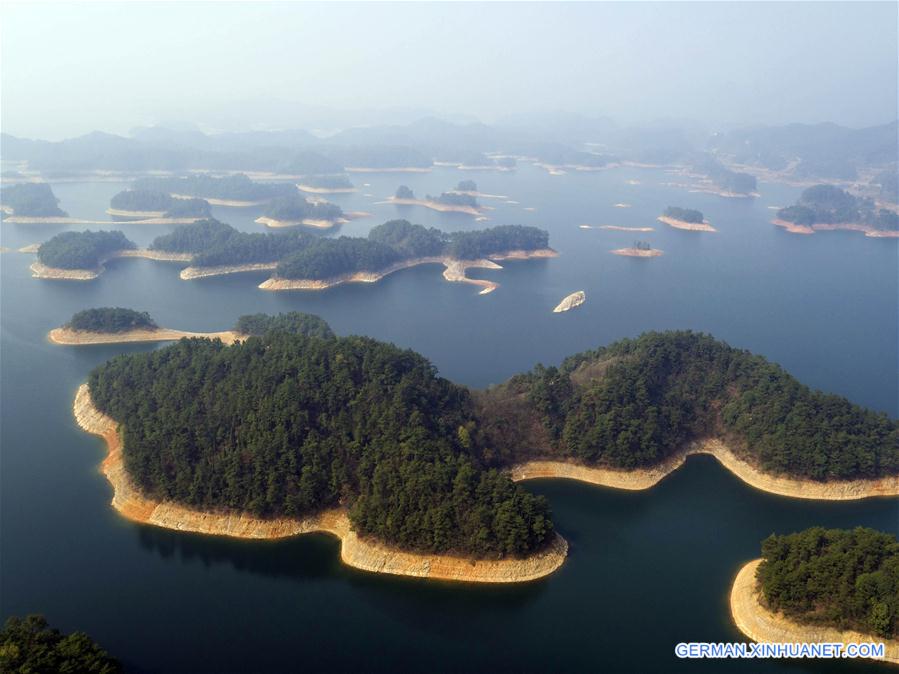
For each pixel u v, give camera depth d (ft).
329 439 493.36
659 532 494.18
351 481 479.82
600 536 487.61
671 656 378.53
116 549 462.60
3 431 625.00
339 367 539.29
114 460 558.15
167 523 479.82
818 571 388.78
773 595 392.68
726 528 501.56
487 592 424.05
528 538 438.40
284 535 466.70
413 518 440.86
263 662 370.94
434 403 537.65
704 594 430.61
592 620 406.41
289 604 416.46
